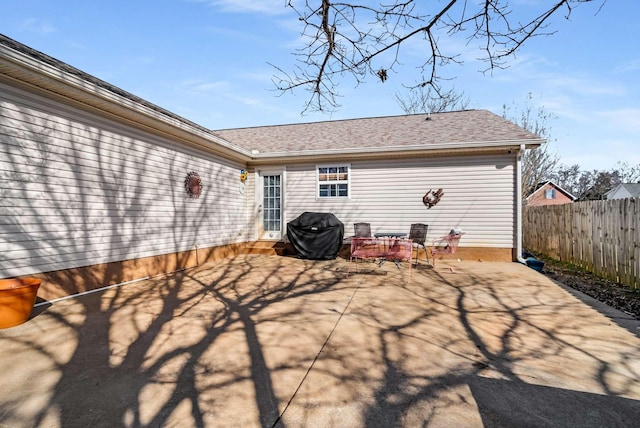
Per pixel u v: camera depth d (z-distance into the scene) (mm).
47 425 2225
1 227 4312
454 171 8984
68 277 5184
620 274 6445
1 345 3465
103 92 5066
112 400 2504
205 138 7715
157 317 4359
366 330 3900
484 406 2410
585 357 3193
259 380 2787
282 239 10375
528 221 12094
